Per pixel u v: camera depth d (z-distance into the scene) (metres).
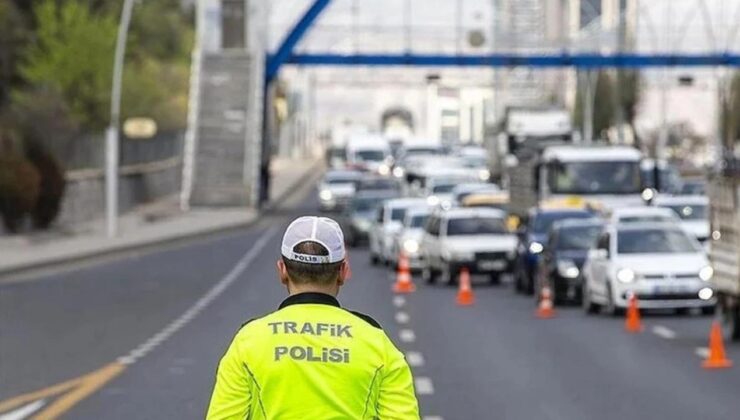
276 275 99.44
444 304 80.19
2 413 39.50
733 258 56.94
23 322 67.12
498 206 130.50
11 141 131.62
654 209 90.50
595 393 43.41
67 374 48.16
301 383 14.44
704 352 54.81
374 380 14.55
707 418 38.22
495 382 46.09
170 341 58.78
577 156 112.94
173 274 100.38
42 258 108.38
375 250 117.62
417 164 198.62
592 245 80.31
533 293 87.56
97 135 174.00
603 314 73.62
